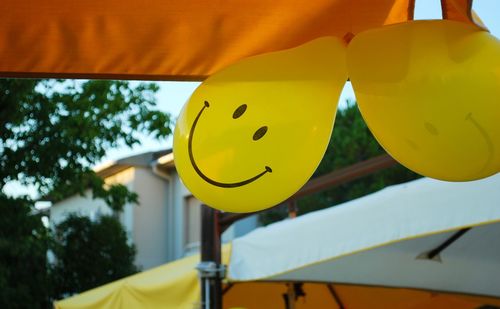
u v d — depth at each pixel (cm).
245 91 168
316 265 546
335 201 1573
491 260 500
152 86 935
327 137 172
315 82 168
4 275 1009
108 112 905
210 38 216
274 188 171
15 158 847
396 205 412
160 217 1662
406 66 158
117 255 1359
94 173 998
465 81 152
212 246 504
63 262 1303
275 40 219
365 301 662
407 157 170
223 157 166
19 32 209
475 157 159
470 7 157
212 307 491
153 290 544
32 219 952
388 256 521
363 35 168
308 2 200
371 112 169
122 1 197
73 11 200
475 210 368
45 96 854
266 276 480
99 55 222
